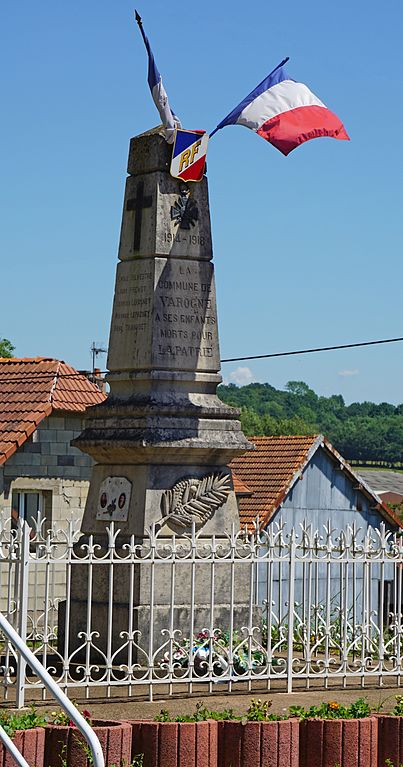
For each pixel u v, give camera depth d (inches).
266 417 3659.0
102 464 807.7
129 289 807.7
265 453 1599.4
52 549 667.4
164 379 787.4
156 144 801.6
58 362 1362.0
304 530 743.1
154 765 553.3
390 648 841.5
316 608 800.3
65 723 555.2
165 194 800.3
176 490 780.6
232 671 695.1
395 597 757.9
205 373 804.0
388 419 4419.3
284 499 1542.8
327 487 1594.5
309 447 1574.8
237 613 785.6
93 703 653.3
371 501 1626.5
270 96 801.6
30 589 1215.6
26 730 534.9
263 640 821.2
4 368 1376.7
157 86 796.0
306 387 4869.6
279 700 677.3
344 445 4372.5
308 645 722.2
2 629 489.1
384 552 744.3
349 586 1469.0
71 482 1309.1
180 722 563.5
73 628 780.0
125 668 684.7
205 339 805.9
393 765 582.9
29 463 1284.4
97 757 441.1
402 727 584.1
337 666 786.8
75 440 813.9
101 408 805.2
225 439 794.2
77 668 676.7
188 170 797.2
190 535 780.6
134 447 771.4
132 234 808.9
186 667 726.5
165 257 797.2
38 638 792.9
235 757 563.8
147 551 756.0
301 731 575.2
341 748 573.3
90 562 671.1
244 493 1483.8
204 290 808.3
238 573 792.3
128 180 817.5
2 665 744.3
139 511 773.3
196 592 773.3
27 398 1309.1
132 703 658.2
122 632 681.0
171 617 686.5
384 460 4296.3
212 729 564.4
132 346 799.1
